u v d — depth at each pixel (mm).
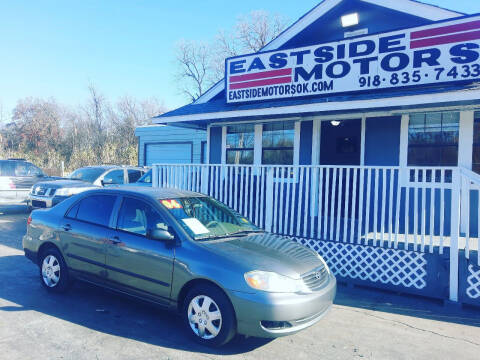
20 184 13281
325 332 4531
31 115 50469
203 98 10562
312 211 7059
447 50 6508
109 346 3910
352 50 7375
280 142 9477
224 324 3830
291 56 8086
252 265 3926
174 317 4777
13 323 4391
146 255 4426
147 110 45531
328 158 9148
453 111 7328
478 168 7195
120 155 33312
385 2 7773
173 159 17062
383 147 8055
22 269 6656
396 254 6031
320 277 4297
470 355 4051
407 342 4328
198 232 4496
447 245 6117
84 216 5258
